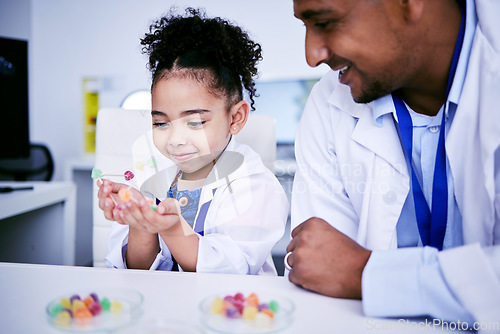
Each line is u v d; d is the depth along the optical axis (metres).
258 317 0.49
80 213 2.85
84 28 3.76
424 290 0.53
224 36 1.13
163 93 1.05
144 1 3.62
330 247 0.62
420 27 0.71
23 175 2.96
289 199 1.16
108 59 3.71
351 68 0.74
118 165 1.17
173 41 1.09
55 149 3.89
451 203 0.82
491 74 0.73
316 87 1.03
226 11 3.38
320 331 0.50
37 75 3.87
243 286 0.65
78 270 0.71
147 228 0.77
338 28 0.69
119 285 0.64
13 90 1.49
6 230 1.67
